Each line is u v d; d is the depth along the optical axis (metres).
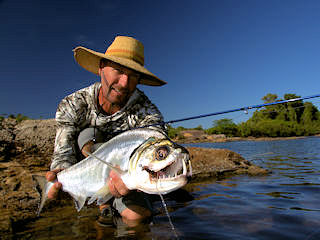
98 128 1.12
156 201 1.20
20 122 1.97
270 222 0.82
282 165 2.45
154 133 0.82
